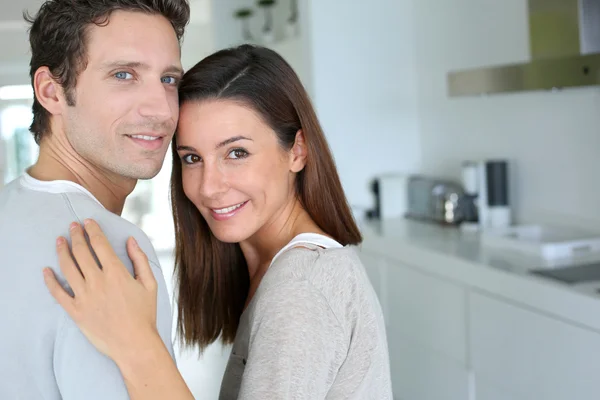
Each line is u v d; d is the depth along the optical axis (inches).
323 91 167.6
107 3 42.9
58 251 39.0
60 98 44.4
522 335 97.1
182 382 39.7
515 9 135.6
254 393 42.6
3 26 199.6
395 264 134.5
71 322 39.1
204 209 52.6
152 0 44.3
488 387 106.3
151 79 44.5
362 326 46.3
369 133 171.3
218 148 49.6
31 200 42.1
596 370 83.5
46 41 43.8
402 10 171.0
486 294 105.3
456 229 144.2
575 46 96.0
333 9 166.7
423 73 169.9
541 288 93.1
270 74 50.4
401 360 134.3
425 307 124.0
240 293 61.3
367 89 170.4
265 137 50.4
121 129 44.3
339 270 46.1
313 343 43.5
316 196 53.2
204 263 60.3
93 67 43.3
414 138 175.0
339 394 45.8
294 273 45.0
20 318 39.3
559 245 111.3
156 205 280.8
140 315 39.2
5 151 217.8
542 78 98.7
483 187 141.1
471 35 150.2
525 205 139.6
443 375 119.5
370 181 172.1
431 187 157.6
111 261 39.0
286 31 204.7
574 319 87.1
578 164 123.9
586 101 120.5
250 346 45.2
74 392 39.2
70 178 45.2
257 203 51.1
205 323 61.4
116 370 39.4
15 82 215.3
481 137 151.4
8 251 40.2
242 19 223.6
